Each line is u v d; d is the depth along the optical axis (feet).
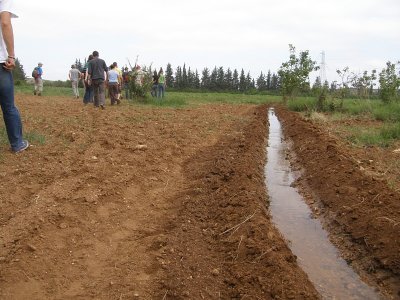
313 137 34.53
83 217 15.83
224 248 14.60
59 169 20.11
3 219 14.64
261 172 26.63
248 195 18.93
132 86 62.64
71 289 11.66
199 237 15.35
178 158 26.27
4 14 19.03
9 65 19.72
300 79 80.59
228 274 13.03
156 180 21.25
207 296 11.78
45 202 16.11
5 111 21.15
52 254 13.15
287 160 31.22
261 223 15.90
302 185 24.38
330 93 74.18
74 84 70.54
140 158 24.20
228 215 17.06
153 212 17.43
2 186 17.47
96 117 39.01
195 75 240.32
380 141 33.99
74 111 43.60
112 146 26.22
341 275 14.35
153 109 52.65
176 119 43.14
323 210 20.22
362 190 20.43
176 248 14.20
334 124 46.68
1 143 23.41
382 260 14.58
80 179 19.02
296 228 18.29
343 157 25.96
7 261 12.25
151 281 12.23
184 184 21.38
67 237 14.28
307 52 82.48
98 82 47.01
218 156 26.84
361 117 53.83
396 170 25.00
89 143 26.37
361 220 17.51
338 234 17.53
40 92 75.77
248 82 248.52
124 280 12.19
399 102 61.36
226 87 244.42
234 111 60.54
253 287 12.32
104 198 17.81
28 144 23.39
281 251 14.53
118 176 20.49
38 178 18.72
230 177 22.12
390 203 18.07
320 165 26.08
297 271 13.58
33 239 13.56
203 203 18.63
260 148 33.09
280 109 71.36
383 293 13.33
